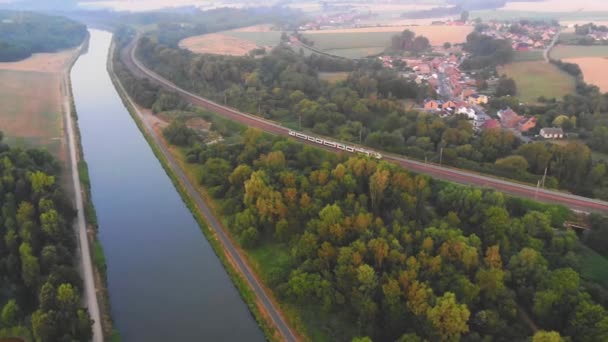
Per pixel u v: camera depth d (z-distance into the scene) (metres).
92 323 103.00
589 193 155.75
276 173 163.00
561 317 99.25
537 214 133.38
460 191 143.25
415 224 131.12
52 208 139.88
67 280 113.81
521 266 111.44
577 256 121.50
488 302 104.75
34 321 97.81
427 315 96.50
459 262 112.50
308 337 104.62
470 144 187.38
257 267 130.00
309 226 130.62
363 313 102.44
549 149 169.62
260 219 142.12
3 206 140.75
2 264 120.50
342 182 152.00
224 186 170.25
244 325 114.19
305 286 111.81
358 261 112.44
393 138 195.62
